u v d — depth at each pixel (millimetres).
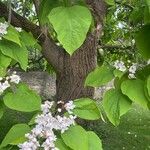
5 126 4484
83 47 3562
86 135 846
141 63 993
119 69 907
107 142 4332
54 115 926
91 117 909
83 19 829
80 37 815
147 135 4742
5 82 942
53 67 3623
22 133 891
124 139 4484
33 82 7184
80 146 818
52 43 3357
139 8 1217
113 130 4688
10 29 969
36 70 6855
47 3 997
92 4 1147
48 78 7266
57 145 837
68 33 817
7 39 928
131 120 5434
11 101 900
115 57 3920
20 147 854
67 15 833
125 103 862
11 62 1024
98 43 3855
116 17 3803
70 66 3598
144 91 851
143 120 5508
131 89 854
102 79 919
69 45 812
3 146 873
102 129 4609
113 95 876
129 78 894
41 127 869
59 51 3547
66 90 3664
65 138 833
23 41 1049
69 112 907
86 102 927
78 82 3631
